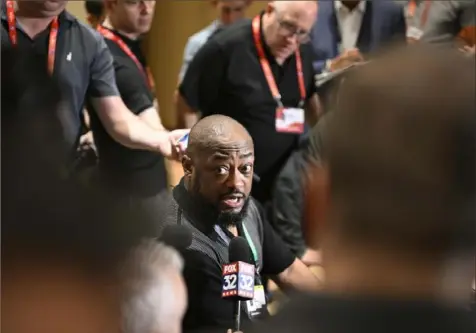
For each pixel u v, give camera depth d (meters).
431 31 3.32
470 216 0.95
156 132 3.00
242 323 1.96
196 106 3.80
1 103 0.96
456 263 0.98
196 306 1.89
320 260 1.04
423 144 0.94
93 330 0.81
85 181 0.89
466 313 1.00
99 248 0.84
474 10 3.78
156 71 5.18
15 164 0.83
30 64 1.13
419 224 0.95
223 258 2.06
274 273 2.43
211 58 3.70
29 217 0.80
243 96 3.68
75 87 2.85
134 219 0.92
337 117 1.00
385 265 0.98
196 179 2.16
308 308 1.04
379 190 0.96
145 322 0.91
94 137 3.08
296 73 3.79
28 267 0.79
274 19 3.64
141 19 3.30
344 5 4.18
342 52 3.98
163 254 1.05
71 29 2.88
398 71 0.99
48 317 0.79
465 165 0.94
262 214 2.48
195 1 5.21
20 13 2.72
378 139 0.96
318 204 1.03
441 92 0.96
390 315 0.99
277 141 3.63
